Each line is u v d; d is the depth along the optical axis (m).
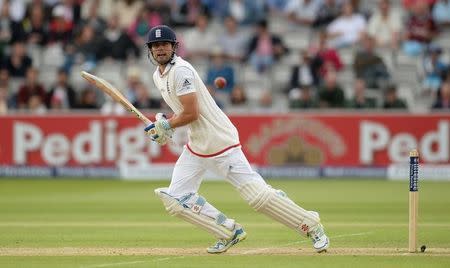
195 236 33.50
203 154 27.30
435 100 65.88
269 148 61.66
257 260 26.84
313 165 61.50
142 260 27.03
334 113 61.16
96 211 43.78
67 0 73.88
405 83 70.44
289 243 31.23
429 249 29.28
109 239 32.66
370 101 63.31
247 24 74.06
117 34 71.88
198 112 26.78
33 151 63.44
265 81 70.88
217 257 27.56
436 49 69.06
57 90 66.62
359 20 72.44
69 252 29.06
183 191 27.73
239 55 71.19
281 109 66.31
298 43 73.75
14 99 68.06
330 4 73.88
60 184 59.28
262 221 39.00
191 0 73.69
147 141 62.34
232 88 66.25
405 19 73.94
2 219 40.31
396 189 54.91
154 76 27.48
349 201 48.03
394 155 61.03
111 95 27.61
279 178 61.72
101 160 62.81
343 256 27.61
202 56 71.50
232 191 54.34
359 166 61.28
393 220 39.25
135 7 73.69
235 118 61.75
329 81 63.66
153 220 39.66
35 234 34.31
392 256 27.56
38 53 73.69
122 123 62.47
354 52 69.81
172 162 62.28
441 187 55.94
